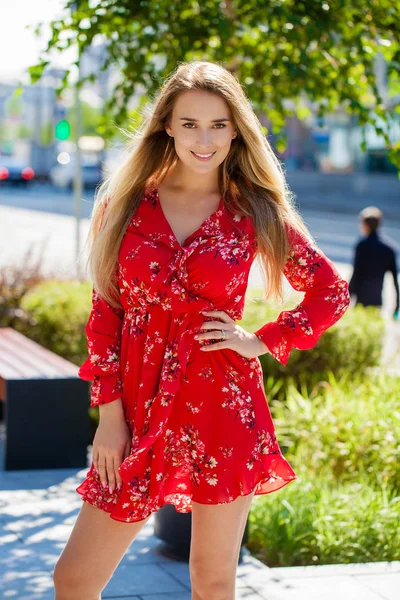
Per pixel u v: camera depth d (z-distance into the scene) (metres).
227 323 3.24
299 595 4.57
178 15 7.11
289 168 48.56
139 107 7.37
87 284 9.71
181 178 3.36
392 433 6.47
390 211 37.66
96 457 3.25
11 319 9.23
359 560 5.23
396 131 30.67
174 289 3.17
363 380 8.49
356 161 44.84
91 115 64.38
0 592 4.46
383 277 11.53
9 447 6.88
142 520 3.20
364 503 5.61
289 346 3.36
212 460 3.19
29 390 6.88
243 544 5.11
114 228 3.30
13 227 27.98
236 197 3.39
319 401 7.25
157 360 3.22
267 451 3.28
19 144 96.25
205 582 3.27
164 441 3.20
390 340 11.59
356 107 7.06
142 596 4.51
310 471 6.48
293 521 5.39
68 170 52.84
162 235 3.25
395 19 6.95
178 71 3.33
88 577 3.21
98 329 3.28
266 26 7.14
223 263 3.21
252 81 7.52
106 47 7.43
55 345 8.90
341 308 3.40
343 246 24.86
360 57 7.06
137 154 3.38
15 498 6.12
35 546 5.14
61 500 6.09
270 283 3.44
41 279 10.30
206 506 3.22
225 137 3.28
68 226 28.78
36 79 7.16
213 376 3.22
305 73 6.81
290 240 3.38
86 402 7.03
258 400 3.29
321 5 6.75
